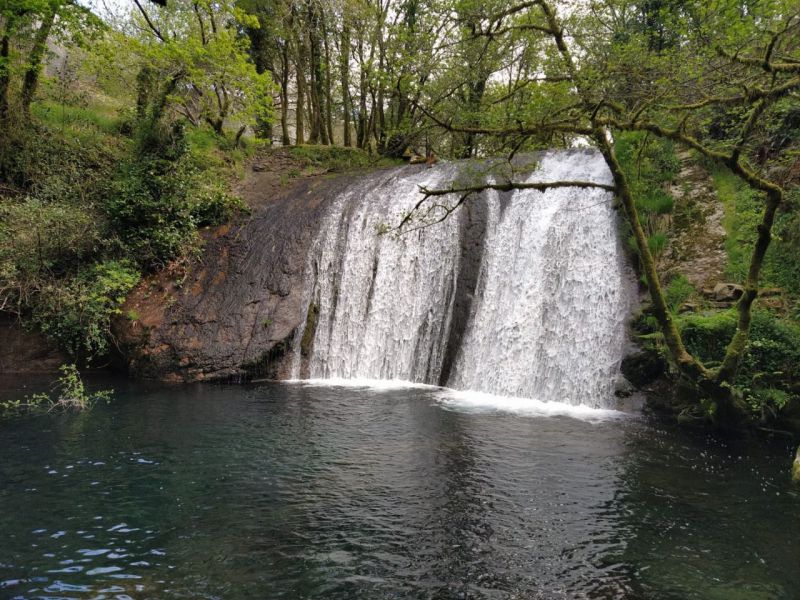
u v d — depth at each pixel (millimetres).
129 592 4824
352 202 17250
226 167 21391
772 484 7352
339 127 34219
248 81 18797
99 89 23875
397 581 5082
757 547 5762
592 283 12664
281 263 16266
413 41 10164
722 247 12070
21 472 7602
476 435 9336
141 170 17125
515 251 14180
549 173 15547
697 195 13203
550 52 9445
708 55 7871
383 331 15117
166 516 6324
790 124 11094
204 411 10930
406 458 8227
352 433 9461
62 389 12781
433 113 10414
